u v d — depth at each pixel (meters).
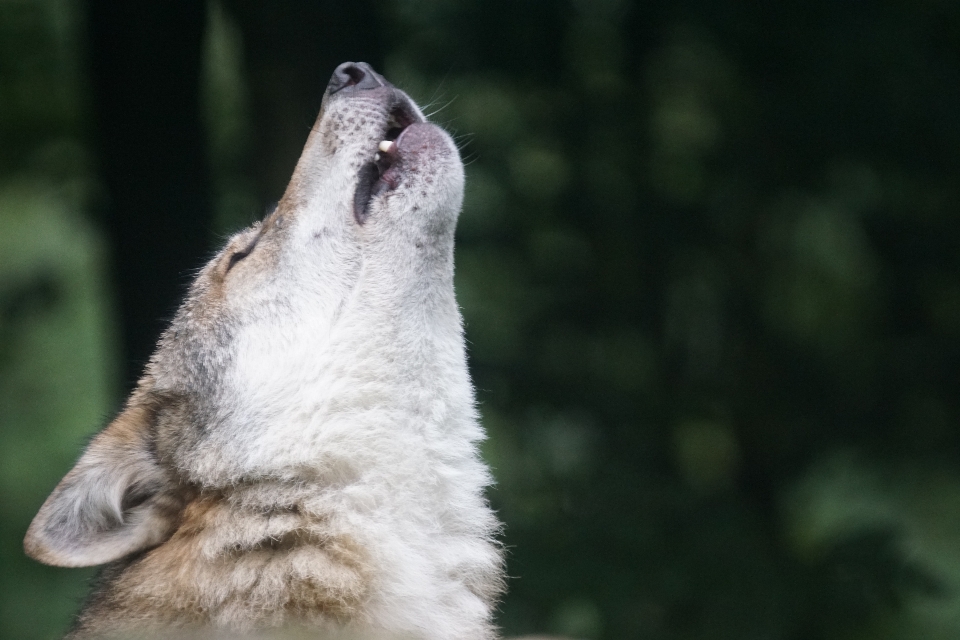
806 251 15.61
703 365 14.69
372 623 6.39
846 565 11.30
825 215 15.02
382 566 6.55
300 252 7.14
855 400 14.60
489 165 13.93
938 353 14.60
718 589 11.17
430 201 6.96
